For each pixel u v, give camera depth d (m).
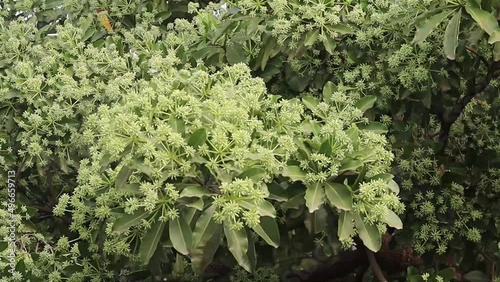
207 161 1.15
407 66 1.51
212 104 1.22
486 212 1.62
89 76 1.71
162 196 1.16
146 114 1.20
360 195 1.22
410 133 1.59
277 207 1.40
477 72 1.63
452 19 1.37
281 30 1.51
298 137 1.29
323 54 1.62
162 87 1.25
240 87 1.30
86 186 1.35
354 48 1.59
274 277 1.55
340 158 1.25
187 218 1.17
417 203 1.57
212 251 1.18
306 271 1.83
